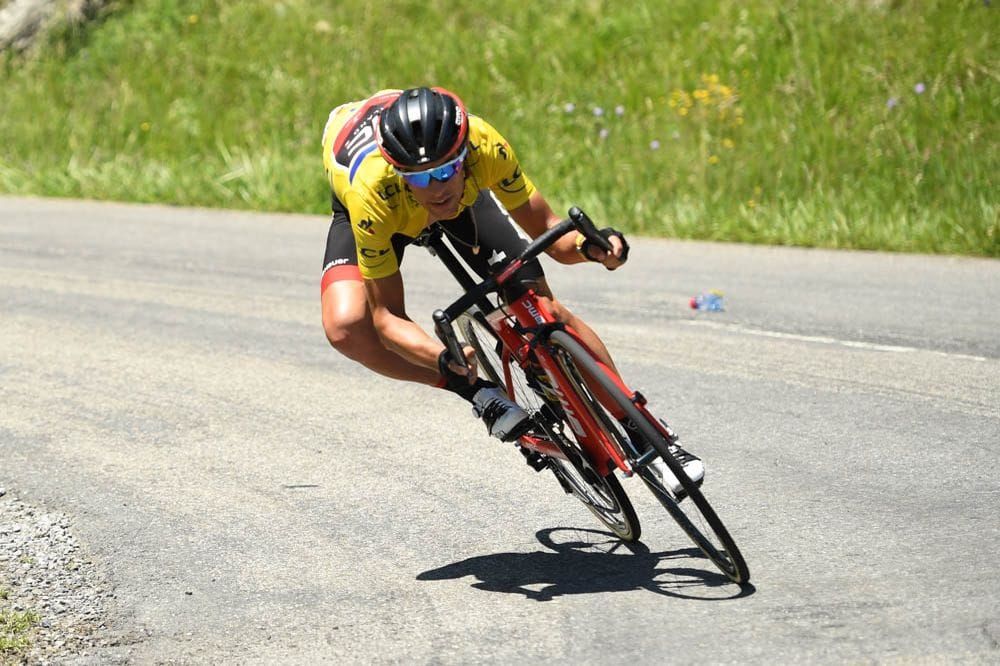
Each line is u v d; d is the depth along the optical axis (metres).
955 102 42.00
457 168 13.70
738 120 44.75
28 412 22.73
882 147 40.69
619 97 49.06
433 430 21.00
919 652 12.21
